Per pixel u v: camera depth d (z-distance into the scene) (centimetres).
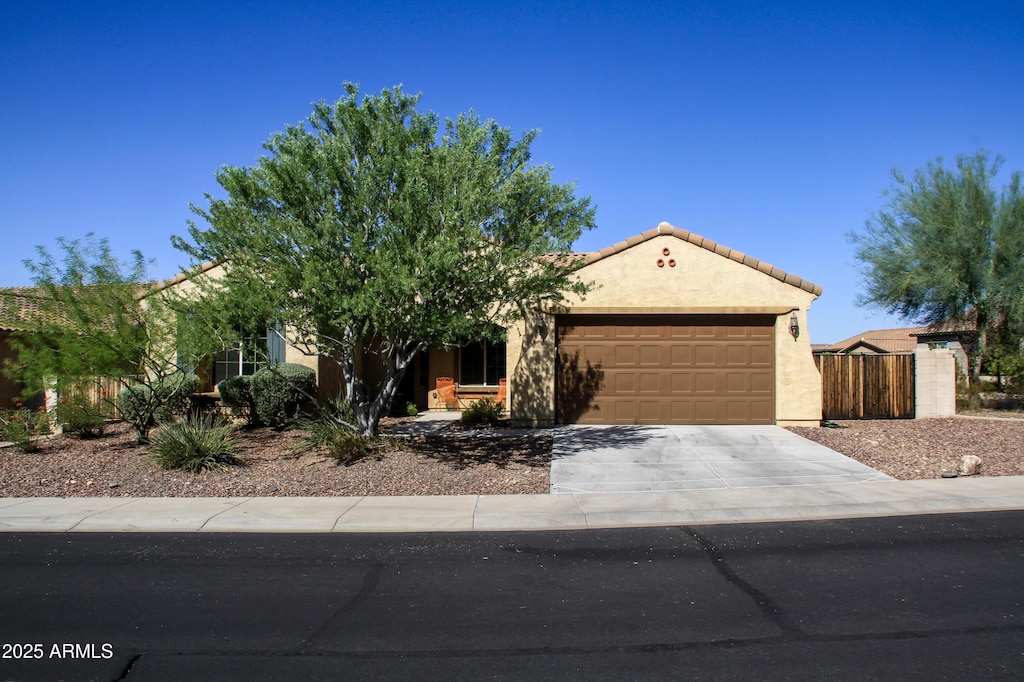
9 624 541
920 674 442
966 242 1948
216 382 1781
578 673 450
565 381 1561
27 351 1418
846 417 1675
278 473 1114
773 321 1547
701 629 520
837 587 607
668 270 1548
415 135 1128
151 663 470
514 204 1121
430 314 1050
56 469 1173
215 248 1113
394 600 588
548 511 891
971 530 791
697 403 1548
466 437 1409
